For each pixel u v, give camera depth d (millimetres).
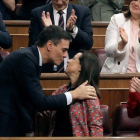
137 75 9766
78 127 7172
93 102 7180
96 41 13414
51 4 10898
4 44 9039
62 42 7215
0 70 7141
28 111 7301
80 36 10188
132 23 10445
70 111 7254
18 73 7027
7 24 13156
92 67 7535
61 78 9641
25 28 13211
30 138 5965
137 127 9250
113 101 9812
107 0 14031
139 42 9891
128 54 10266
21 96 7191
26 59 7027
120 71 10297
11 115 7113
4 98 7105
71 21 9984
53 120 7617
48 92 9648
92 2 14000
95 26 13406
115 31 10438
